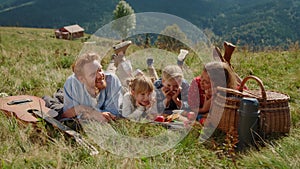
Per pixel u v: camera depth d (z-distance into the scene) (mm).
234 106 4059
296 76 6566
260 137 3730
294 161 3137
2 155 3344
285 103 4176
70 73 7156
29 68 7688
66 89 4566
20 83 6297
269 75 6938
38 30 58375
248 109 3760
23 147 3561
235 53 9336
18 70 7355
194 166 3357
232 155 3537
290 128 4258
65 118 4473
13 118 4168
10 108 4602
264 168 3164
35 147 3541
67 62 8414
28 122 4090
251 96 4027
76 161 3340
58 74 6949
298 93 5648
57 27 137500
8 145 3561
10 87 6047
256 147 3793
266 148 3631
